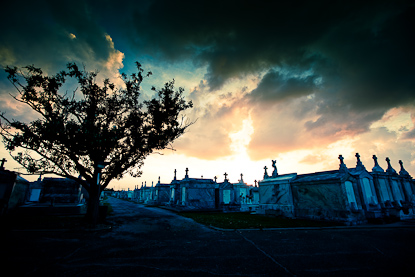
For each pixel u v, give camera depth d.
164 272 4.48
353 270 4.71
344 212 12.54
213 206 24.08
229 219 14.58
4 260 5.05
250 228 10.38
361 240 7.79
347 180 13.45
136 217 15.24
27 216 14.34
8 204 14.49
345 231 9.87
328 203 13.55
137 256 5.60
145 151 13.75
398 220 13.89
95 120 13.19
